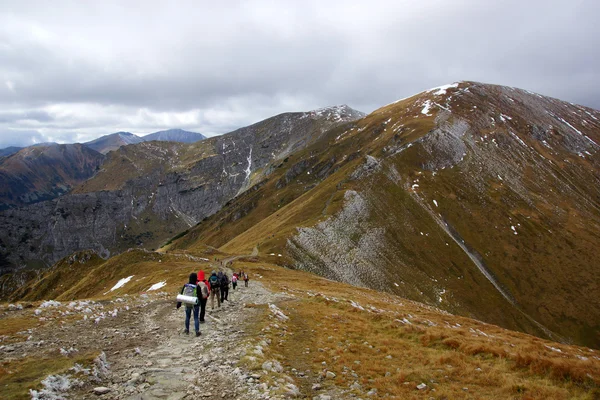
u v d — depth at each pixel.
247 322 21.02
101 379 10.84
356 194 157.38
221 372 12.12
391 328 22.44
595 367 14.95
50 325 18.02
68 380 10.03
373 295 60.59
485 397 12.23
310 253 112.94
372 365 15.14
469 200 178.25
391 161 192.12
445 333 20.86
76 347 14.22
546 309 132.75
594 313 131.50
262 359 13.68
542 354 19.25
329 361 15.31
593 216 191.12
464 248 150.50
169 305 26.75
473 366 15.35
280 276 71.31
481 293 128.38
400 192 168.00
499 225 167.00
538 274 145.75
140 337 16.59
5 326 17.27
